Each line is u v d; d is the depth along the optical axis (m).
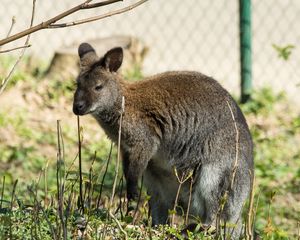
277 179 17.88
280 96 22.52
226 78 23.70
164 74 12.77
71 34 26.94
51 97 21.33
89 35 26.94
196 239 10.50
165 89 12.48
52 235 9.28
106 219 10.16
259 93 22.36
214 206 12.17
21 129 19.33
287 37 27.25
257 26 27.89
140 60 23.53
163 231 10.33
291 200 16.92
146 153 12.47
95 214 10.68
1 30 26.23
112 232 10.17
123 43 23.09
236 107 12.61
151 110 12.46
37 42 26.00
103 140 19.16
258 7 29.39
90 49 13.26
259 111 21.41
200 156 12.24
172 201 12.48
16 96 21.17
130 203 12.32
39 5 28.59
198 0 30.11
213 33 27.52
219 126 12.22
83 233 9.80
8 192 15.10
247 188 12.37
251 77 21.73
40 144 18.75
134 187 12.41
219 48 26.38
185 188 12.34
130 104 12.54
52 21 8.01
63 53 22.44
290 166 18.73
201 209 12.30
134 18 28.48
